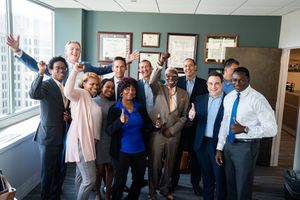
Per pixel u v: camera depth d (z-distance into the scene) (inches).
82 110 83.4
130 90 89.5
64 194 110.9
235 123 83.3
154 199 102.7
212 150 95.7
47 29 156.6
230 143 86.6
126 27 163.2
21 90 128.9
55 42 161.2
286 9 135.6
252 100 82.6
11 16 116.3
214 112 95.3
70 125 85.8
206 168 99.2
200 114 97.8
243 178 85.0
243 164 84.3
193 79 115.3
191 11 151.9
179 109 99.3
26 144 107.7
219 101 95.0
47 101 87.6
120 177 92.3
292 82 280.4
